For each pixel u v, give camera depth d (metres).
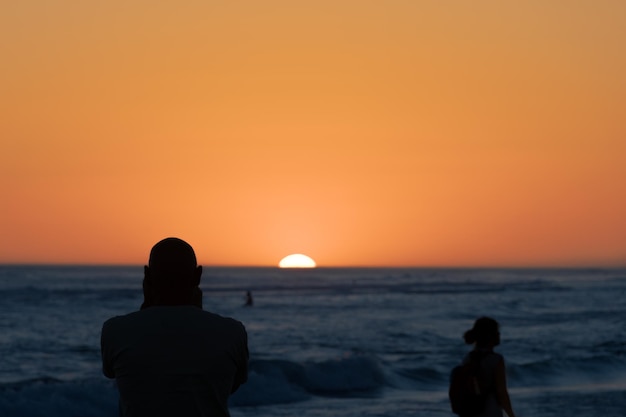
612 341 43.75
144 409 3.87
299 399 24.27
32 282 131.25
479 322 9.66
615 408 21.50
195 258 4.26
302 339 45.94
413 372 29.38
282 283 150.88
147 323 4.00
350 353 38.19
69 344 42.62
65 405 22.31
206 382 3.92
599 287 136.88
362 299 96.75
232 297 100.31
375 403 23.44
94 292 93.88
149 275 4.19
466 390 9.36
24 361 35.41
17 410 21.64
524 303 86.94
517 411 20.92
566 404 22.14
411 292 116.25
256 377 24.91
